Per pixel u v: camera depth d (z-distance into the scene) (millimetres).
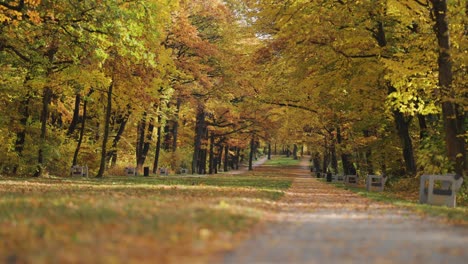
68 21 25453
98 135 48719
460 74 21188
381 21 25656
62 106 43094
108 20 25453
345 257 7035
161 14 35062
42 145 34031
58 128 41812
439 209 14992
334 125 40312
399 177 31500
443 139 23078
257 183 32906
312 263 6578
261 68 36781
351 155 45906
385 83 27016
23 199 14086
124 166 51688
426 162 22656
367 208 15406
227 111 67438
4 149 33344
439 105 23984
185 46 47469
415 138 34062
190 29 44969
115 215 10570
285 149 164375
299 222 11258
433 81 22922
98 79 30922
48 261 6215
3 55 28484
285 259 6848
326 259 6871
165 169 55125
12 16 25078
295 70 32281
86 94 38906
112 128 49250
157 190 20766
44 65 29391
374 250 7645
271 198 18297
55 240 7797
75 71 29219
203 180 36031
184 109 64812
